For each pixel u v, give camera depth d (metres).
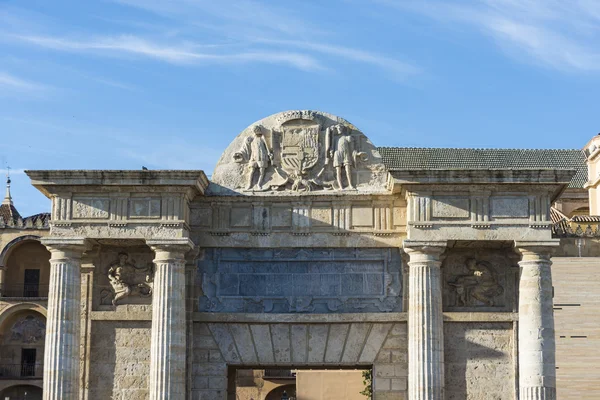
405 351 55.47
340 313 55.72
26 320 120.31
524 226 53.31
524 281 53.44
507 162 130.50
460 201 53.69
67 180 54.41
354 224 56.22
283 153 57.00
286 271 56.59
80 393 55.47
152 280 56.53
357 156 56.78
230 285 56.56
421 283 53.25
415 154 130.88
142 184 54.16
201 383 55.75
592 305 79.44
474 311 55.38
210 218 56.78
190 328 55.78
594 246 92.69
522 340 53.16
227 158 57.28
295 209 56.56
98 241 55.25
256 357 56.03
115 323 56.16
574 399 76.62
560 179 53.12
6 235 122.19
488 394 54.59
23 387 119.88
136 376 55.53
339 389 121.44
